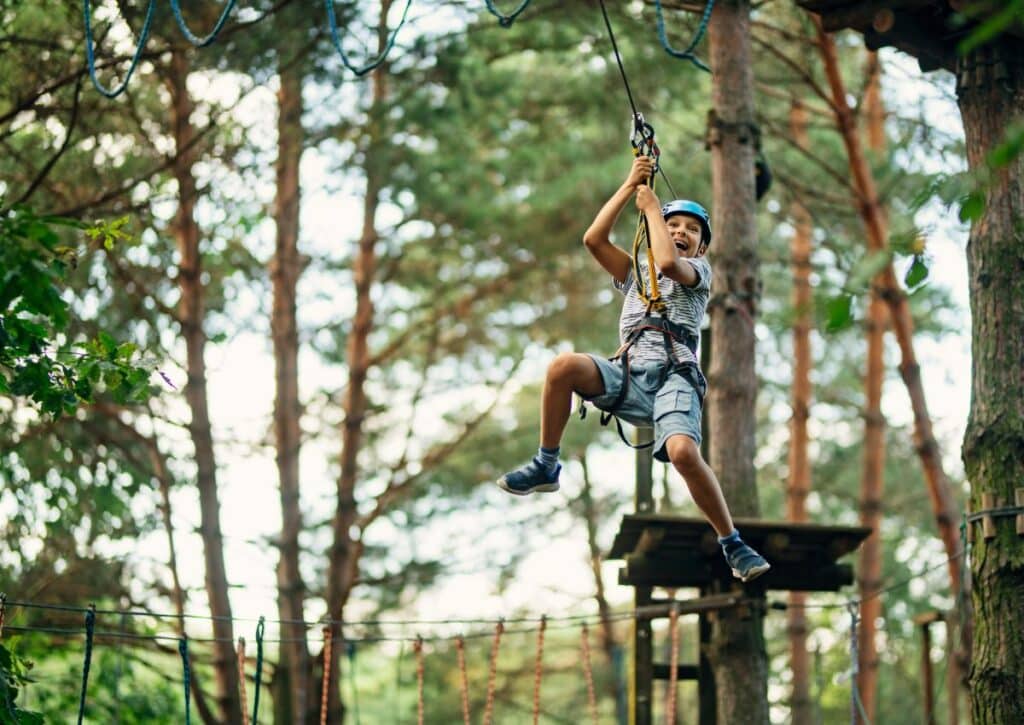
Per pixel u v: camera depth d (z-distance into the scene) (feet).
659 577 31.32
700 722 33.01
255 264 53.62
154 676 59.88
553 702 73.10
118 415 49.52
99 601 49.93
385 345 61.36
